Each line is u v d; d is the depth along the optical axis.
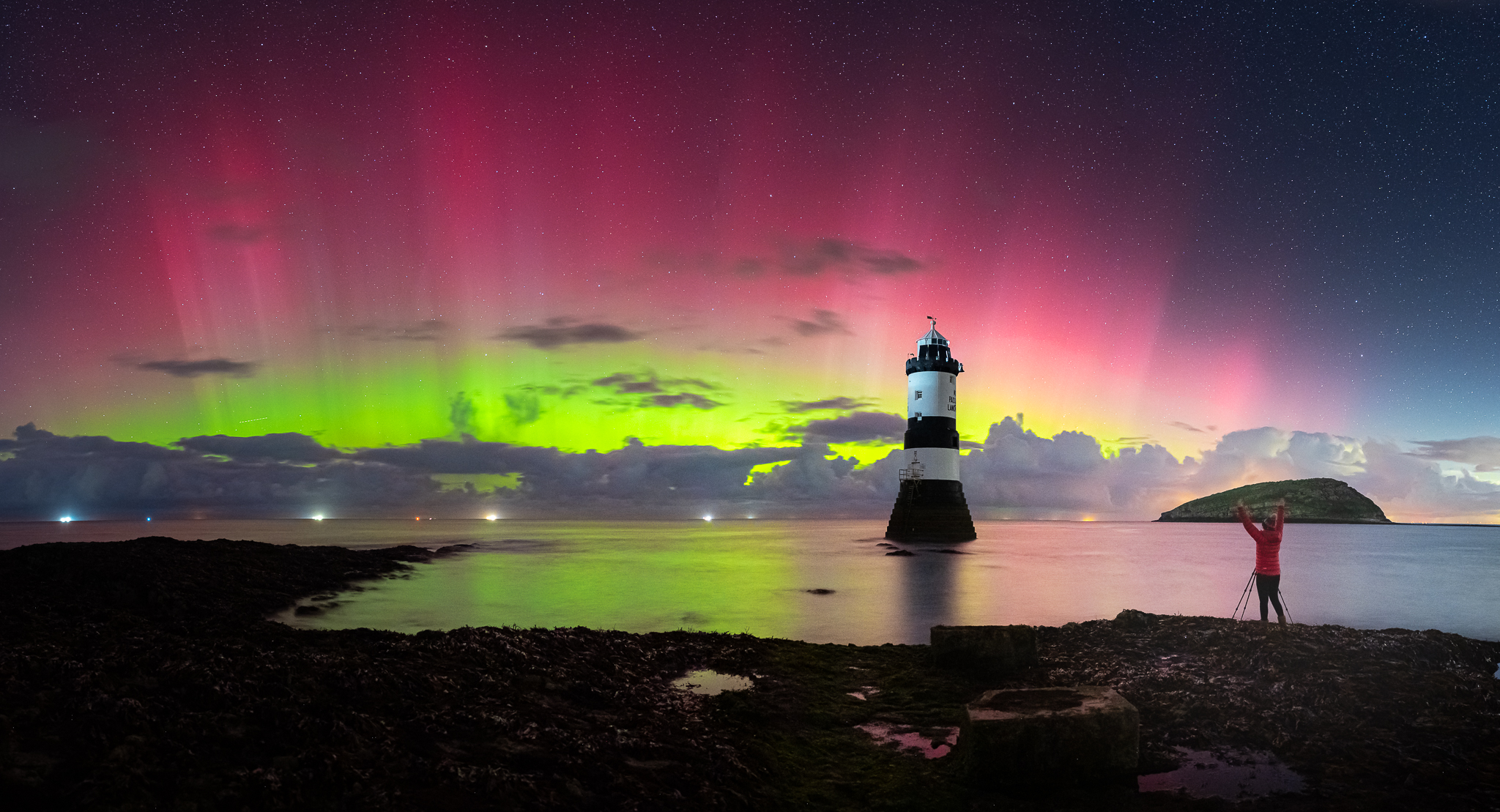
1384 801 9.44
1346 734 11.60
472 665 13.17
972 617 35.72
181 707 9.03
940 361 93.31
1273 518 19.94
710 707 13.12
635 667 15.61
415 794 8.23
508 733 10.16
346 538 135.88
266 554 36.56
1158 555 94.88
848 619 35.16
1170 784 10.05
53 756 7.55
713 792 9.23
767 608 38.72
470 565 56.34
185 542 35.03
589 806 8.64
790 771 10.52
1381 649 17.08
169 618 24.23
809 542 130.12
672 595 44.97
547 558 76.19
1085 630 20.03
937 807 9.40
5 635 11.98
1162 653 17.08
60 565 25.75
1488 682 14.42
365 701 10.51
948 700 13.88
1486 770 10.38
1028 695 10.90
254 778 7.79
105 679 9.20
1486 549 128.50
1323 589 53.53
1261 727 11.90
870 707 13.52
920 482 93.56
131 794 7.13
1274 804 9.41
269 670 10.63
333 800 7.89
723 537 159.50
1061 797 9.66
